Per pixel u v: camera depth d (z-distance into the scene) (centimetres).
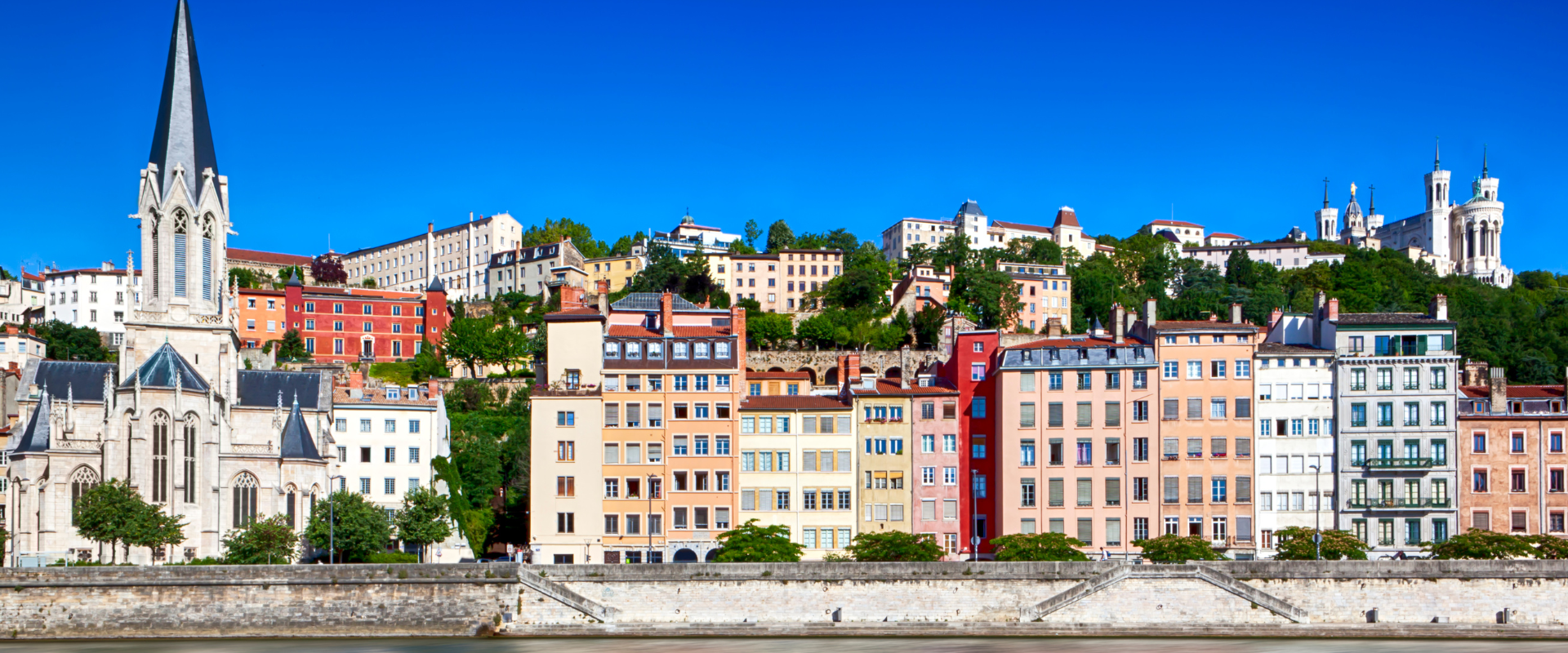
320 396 15712
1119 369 14025
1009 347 14538
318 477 15025
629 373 14338
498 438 18888
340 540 13350
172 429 14188
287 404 15450
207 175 15550
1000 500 14050
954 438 14362
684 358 14462
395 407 16275
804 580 11338
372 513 13638
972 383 14488
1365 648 10556
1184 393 13962
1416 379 13812
